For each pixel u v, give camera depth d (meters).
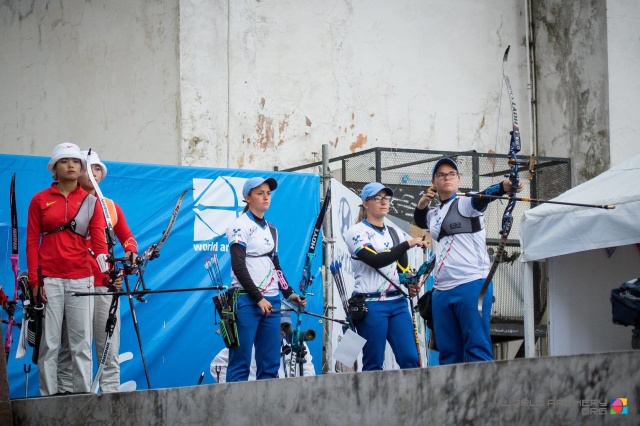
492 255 38.44
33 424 19.23
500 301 38.69
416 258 34.97
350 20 44.56
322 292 31.56
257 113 42.16
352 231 26.00
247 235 24.97
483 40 47.09
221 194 30.48
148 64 41.38
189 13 40.78
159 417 18.97
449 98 46.22
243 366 24.39
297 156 42.94
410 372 20.23
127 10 42.41
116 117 42.12
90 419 18.98
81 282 24.34
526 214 31.28
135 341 28.59
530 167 24.52
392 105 45.09
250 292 24.27
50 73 44.47
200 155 40.50
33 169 27.97
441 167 25.06
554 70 46.47
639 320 28.80
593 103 44.25
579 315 32.53
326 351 32.00
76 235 24.34
